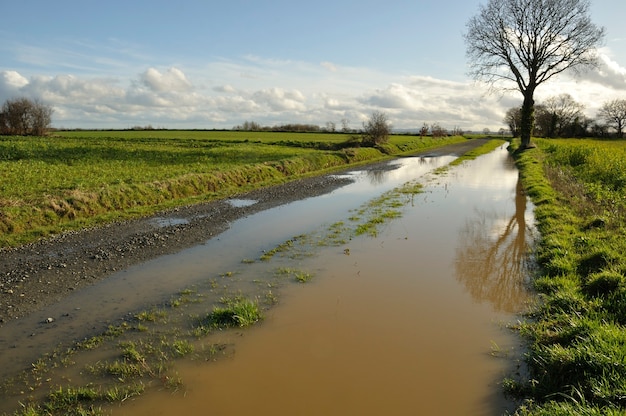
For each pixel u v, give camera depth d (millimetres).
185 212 16109
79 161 28562
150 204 17219
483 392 4980
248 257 10461
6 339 6516
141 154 34844
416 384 5152
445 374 5340
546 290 7645
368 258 10008
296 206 17312
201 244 11758
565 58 38750
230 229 13484
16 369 5688
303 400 4898
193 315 7211
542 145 49250
